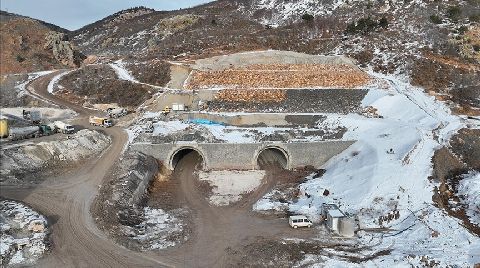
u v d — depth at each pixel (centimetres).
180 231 4278
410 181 4853
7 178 5088
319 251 3934
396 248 3956
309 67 8412
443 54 8506
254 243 4072
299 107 7188
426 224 4241
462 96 7194
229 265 3697
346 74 8069
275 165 6116
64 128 6612
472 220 4316
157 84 8500
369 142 5828
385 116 6750
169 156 5825
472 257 3712
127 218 4384
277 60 8688
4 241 3762
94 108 8150
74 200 4653
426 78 7812
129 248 3869
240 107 7300
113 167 5519
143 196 4984
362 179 5078
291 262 3747
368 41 9331
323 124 6638
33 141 6081
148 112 7575
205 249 3947
